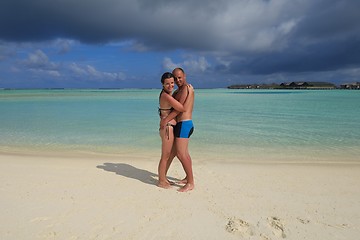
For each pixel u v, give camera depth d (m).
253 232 4.07
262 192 5.66
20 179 6.24
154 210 4.72
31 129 14.03
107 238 3.84
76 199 5.11
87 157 8.69
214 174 6.89
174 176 6.79
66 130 13.76
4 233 3.89
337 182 6.34
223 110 25.55
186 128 5.62
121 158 8.59
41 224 4.16
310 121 17.45
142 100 41.69
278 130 13.98
